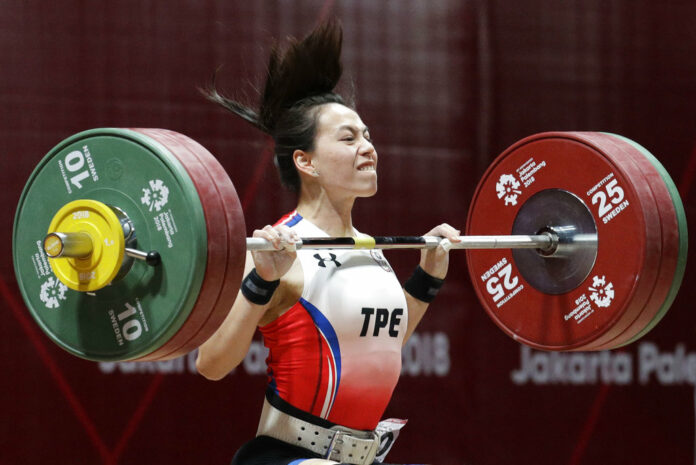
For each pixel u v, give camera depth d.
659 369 11.03
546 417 10.62
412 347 10.24
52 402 9.14
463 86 10.55
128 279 5.39
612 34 11.09
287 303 6.11
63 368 9.19
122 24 9.47
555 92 10.85
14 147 9.12
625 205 6.62
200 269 5.20
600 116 11.01
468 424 10.36
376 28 10.27
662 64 11.25
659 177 6.73
